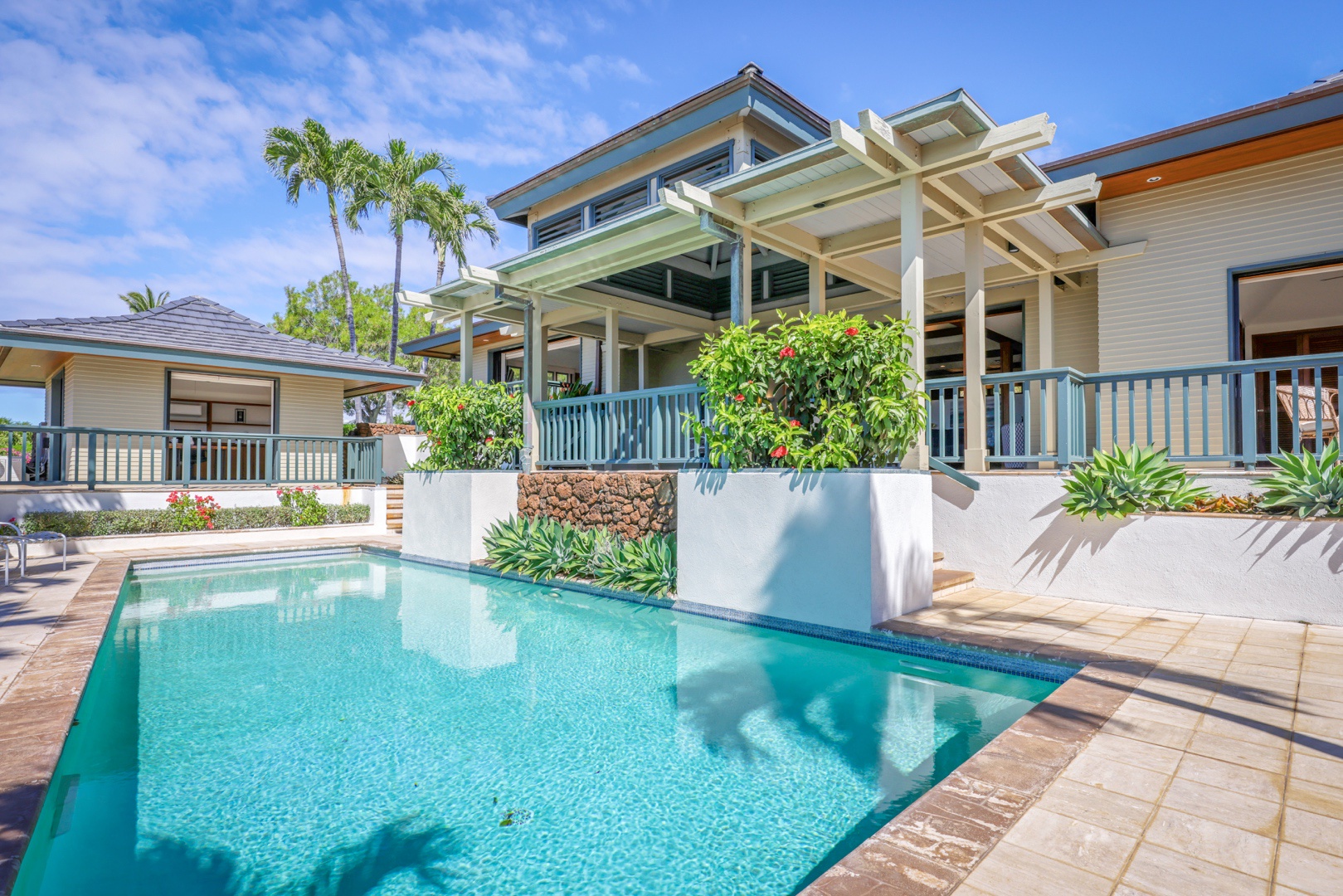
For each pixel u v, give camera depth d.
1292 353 10.24
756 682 4.21
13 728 2.98
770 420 5.48
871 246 7.26
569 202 12.20
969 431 6.38
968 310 6.48
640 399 7.57
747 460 5.71
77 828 2.57
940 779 2.88
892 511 5.01
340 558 10.28
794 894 2.12
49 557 9.06
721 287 11.53
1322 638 4.25
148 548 9.90
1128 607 5.21
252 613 6.38
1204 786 2.32
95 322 12.59
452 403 8.96
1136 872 1.83
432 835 2.51
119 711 3.82
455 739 3.39
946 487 6.24
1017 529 5.80
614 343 10.38
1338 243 6.87
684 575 6.07
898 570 5.04
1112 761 2.52
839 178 5.98
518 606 6.63
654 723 3.58
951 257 8.27
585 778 2.94
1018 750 2.61
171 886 2.21
